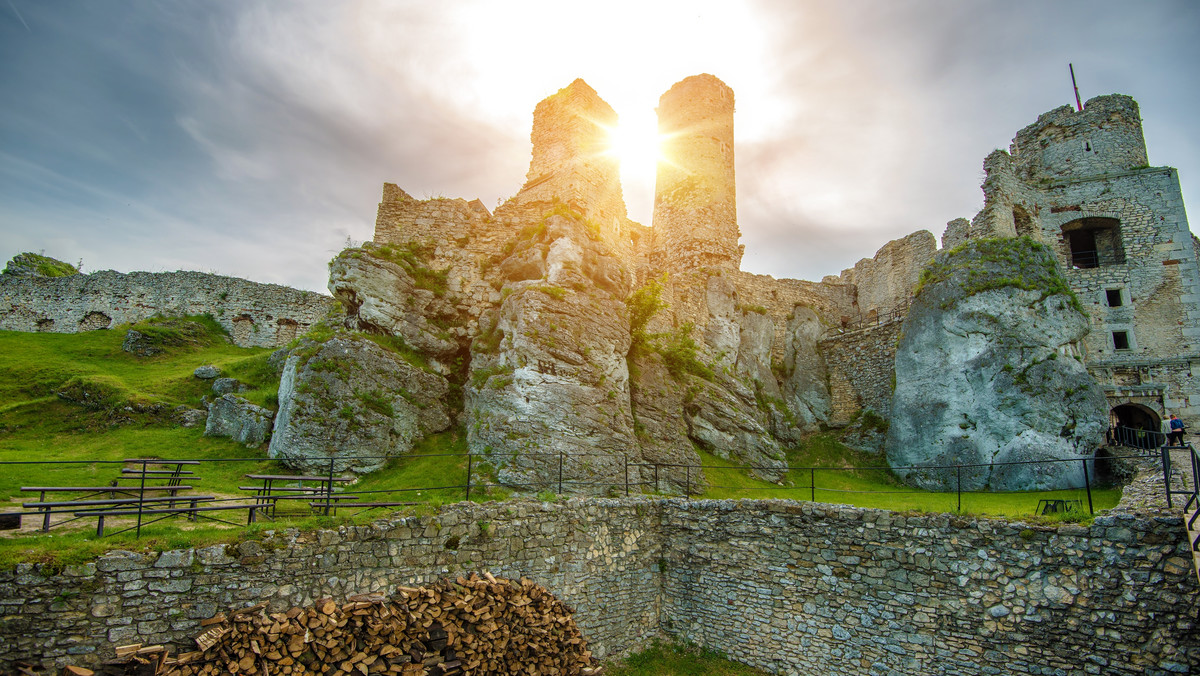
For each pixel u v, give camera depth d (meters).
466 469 15.52
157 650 7.88
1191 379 24.47
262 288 32.06
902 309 29.38
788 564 12.88
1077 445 19.94
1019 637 10.41
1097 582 9.98
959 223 28.55
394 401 16.44
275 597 9.05
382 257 18.91
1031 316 21.69
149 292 31.48
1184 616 9.25
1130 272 27.59
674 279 27.02
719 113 32.09
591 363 17.23
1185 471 13.34
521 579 11.79
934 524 11.50
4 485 12.59
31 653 7.40
